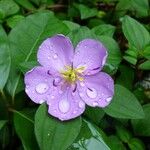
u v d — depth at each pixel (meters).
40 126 0.16
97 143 0.17
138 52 0.21
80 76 0.17
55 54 0.17
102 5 0.27
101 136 0.17
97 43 0.17
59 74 0.17
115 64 0.20
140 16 0.26
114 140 0.19
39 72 0.17
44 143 0.16
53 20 0.20
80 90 0.17
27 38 0.20
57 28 0.20
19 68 0.18
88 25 0.26
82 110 0.17
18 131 0.17
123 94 0.18
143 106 0.20
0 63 0.19
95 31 0.23
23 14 0.25
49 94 0.17
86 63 0.17
